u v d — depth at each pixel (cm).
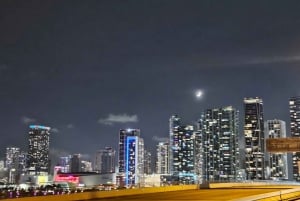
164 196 5359
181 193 6006
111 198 5047
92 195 4981
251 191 6456
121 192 5553
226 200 4553
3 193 4106
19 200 3981
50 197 4369
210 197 5094
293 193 5194
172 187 6712
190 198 4934
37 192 4506
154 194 5803
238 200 3581
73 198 4684
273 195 4416
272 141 6819
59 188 6284
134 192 5822
